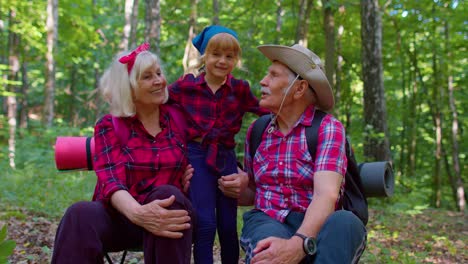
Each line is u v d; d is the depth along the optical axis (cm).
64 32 1741
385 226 727
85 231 221
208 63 306
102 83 252
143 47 254
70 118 2489
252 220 248
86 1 1702
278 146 251
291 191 245
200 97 302
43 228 517
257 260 207
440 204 1540
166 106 270
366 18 1018
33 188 750
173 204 224
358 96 1916
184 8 1554
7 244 186
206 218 280
